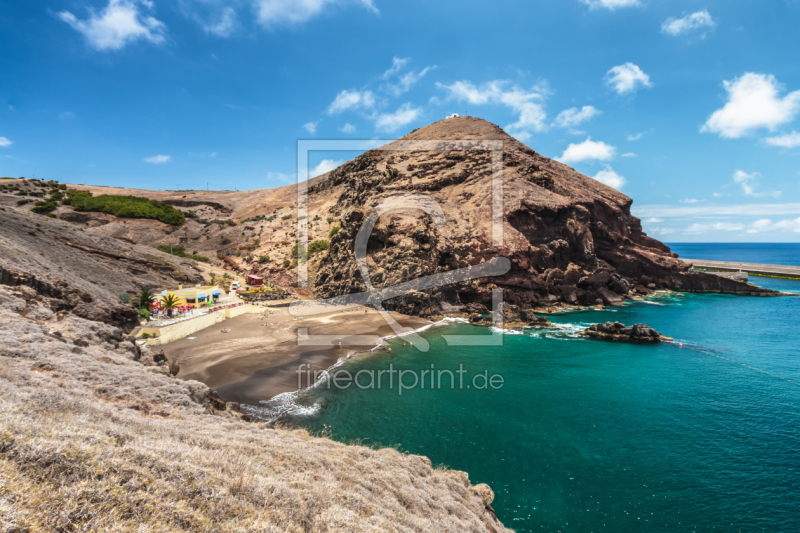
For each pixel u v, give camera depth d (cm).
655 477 2267
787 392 3525
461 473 1708
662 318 6800
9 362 1299
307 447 1242
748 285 9506
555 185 9825
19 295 2505
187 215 14625
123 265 6581
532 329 5878
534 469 2334
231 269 10319
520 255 7631
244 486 732
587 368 4144
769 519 1947
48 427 676
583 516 1972
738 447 2583
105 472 600
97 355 1853
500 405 3178
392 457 1437
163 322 4678
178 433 981
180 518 576
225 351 4200
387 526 838
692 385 3678
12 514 461
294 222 12838
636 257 10119
